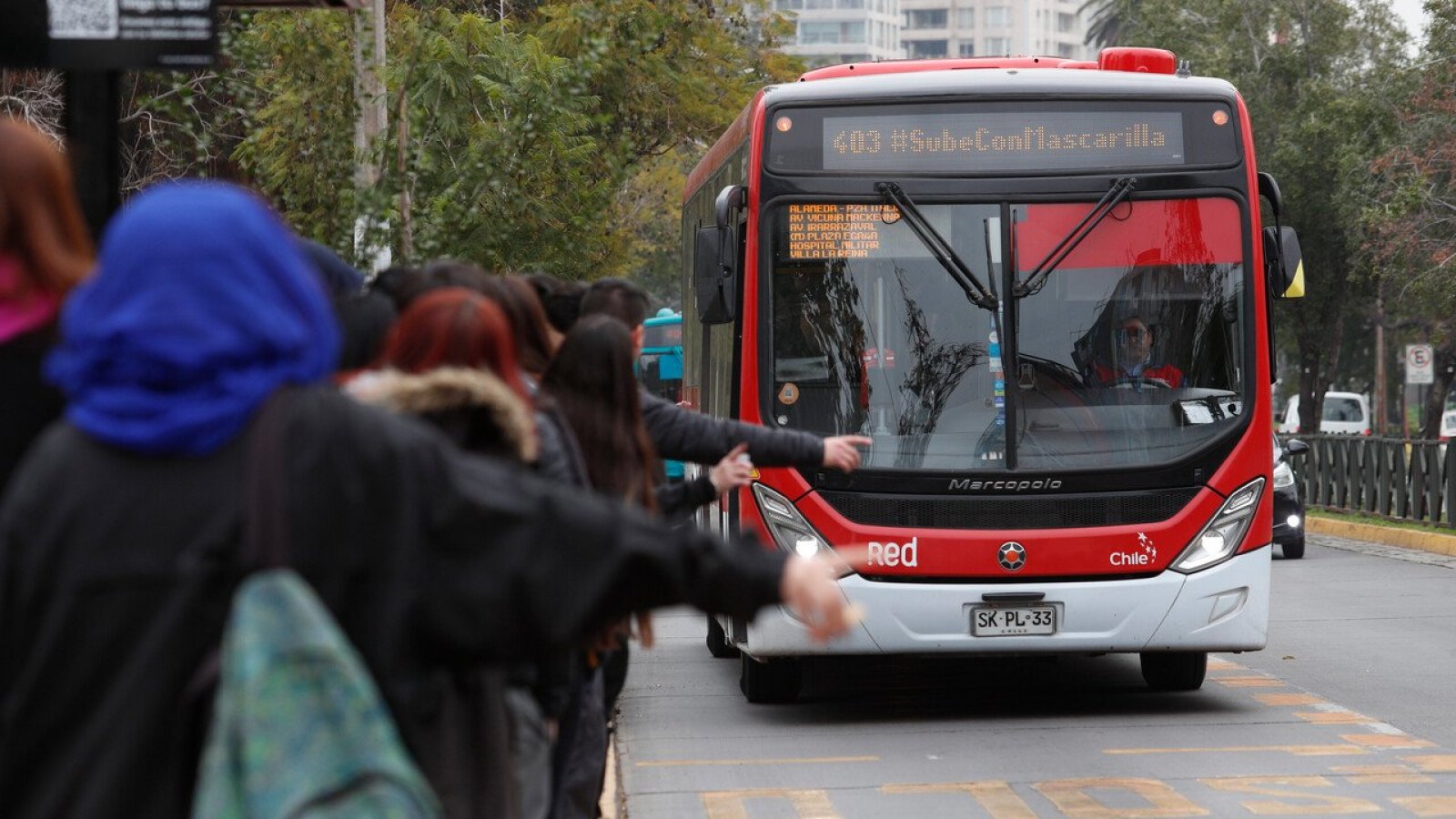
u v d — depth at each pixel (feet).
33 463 13.11
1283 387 398.42
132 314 12.91
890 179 52.95
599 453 27.76
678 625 84.69
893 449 51.83
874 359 52.44
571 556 13.96
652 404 32.53
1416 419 410.52
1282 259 53.42
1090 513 51.49
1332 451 154.51
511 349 20.81
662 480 34.35
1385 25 216.74
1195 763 44.80
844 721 53.42
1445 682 59.47
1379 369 310.24
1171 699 56.54
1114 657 68.39
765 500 51.83
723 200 52.65
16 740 12.80
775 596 14.29
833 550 51.49
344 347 23.44
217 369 13.00
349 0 32.32
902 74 54.54
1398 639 71.87
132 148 85.61
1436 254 171.63
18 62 22.91
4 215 14.39
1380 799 40.01
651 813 39.86
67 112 23.16
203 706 12.81
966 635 51.11
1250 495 52.21
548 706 22.79
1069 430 51.88
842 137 53.21
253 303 13.16
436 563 13.76
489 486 14.07
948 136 53.11
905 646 51.19
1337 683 59.52
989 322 52.39
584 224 80.59
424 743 14.48
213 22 23.07
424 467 13.76
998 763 45.50
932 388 52.21
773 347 52.54
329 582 13.24
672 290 350.84
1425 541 122.31
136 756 12.61
